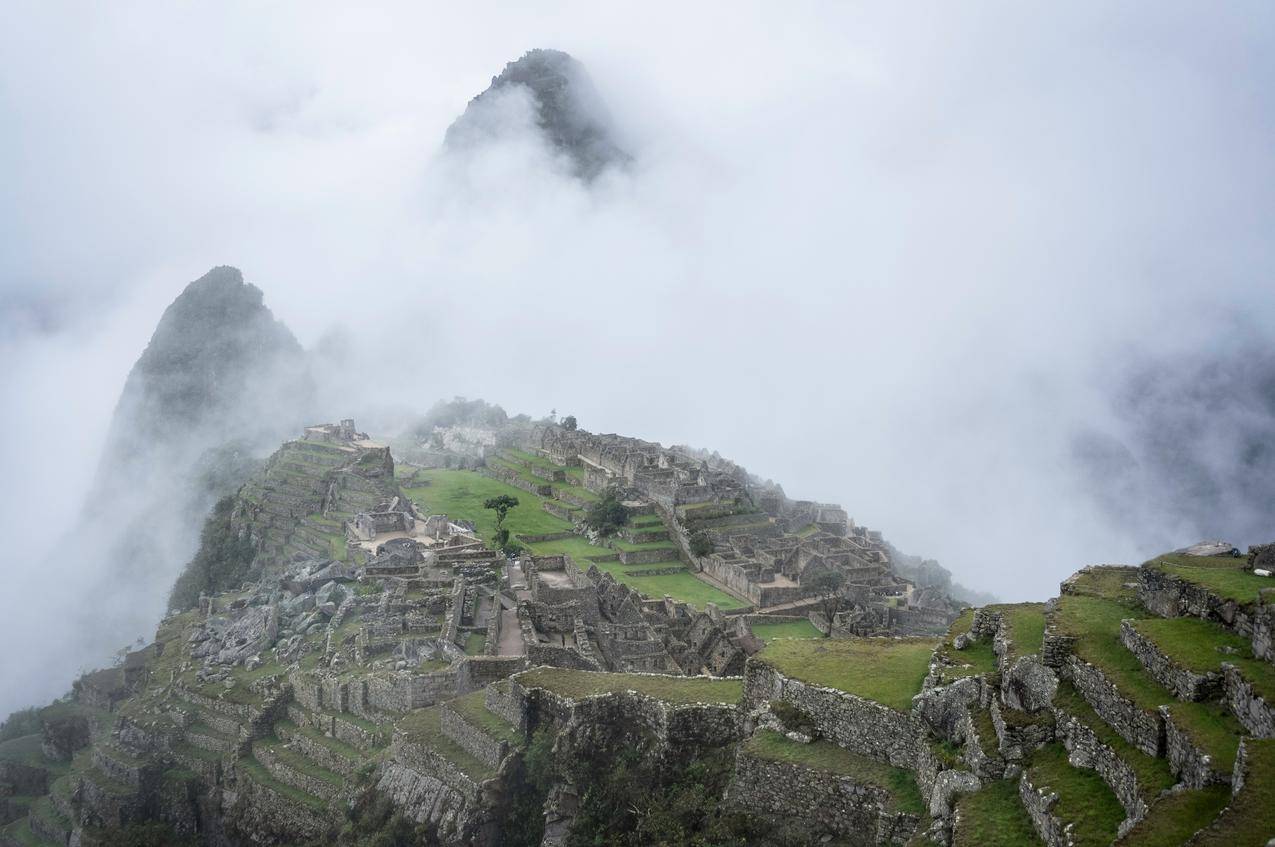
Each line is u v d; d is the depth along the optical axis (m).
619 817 67.06
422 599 122.69
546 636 118.12
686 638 156.38
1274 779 35.16
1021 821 45.88
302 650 118.56
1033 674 51.91
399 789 79.81
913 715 56.75
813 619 192.00
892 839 52.94
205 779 107.81
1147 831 36.94
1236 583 50.25
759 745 61.41
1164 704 43.00
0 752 147.25
